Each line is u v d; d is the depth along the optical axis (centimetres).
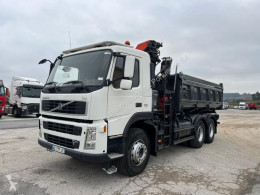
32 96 1784
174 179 476
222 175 511
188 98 718
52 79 507
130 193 400
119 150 440
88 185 430
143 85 501
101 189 413
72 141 412
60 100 446
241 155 707
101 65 427
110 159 408
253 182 474
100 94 400
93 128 393
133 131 479
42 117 502
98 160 391
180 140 682
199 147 799
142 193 402
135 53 482
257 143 931
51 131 462
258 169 564
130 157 466
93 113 395
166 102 613
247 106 5850
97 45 479
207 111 930
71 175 480
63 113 436
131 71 416
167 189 423
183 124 704
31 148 707
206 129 872
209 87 884
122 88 407
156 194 400
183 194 403
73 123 414
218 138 1040
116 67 433
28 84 1786
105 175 485
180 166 569
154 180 467
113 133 421
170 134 622
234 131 1309
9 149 691
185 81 682
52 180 450
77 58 482
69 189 409
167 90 614
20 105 1744
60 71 498
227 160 642
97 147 393
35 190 401
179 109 655
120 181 454
